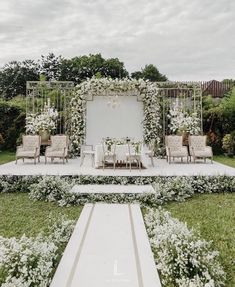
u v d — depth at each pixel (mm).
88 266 3424
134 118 13328
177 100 13195
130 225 4867
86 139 13320
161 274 3363
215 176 7680
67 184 6930
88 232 4547
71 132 13422
